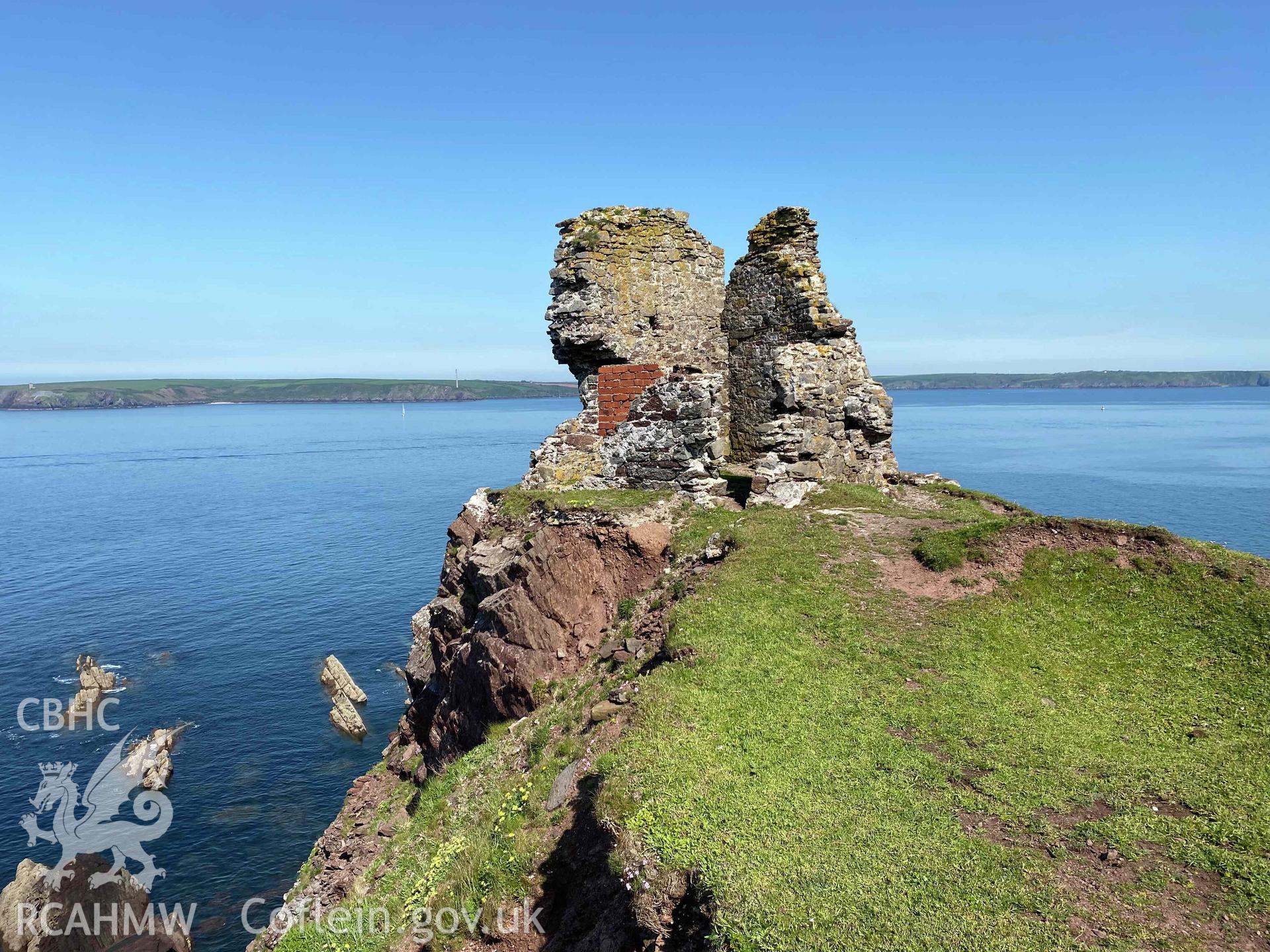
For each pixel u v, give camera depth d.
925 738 9.80
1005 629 12.13
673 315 23.38
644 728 10.32
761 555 14.68
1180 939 6.71
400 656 52.50
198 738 40.78
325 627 58.22
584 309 22.00
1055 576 13.19
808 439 19.31
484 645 15.64
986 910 7.10
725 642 11.97
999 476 87.81
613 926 8.19
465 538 21.02
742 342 23.97
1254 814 8.16
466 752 16.11
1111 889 7.30
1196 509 64.31
